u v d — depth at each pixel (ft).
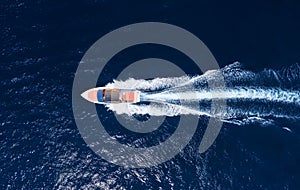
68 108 237.86
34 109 237.04
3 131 231.50
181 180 221.66
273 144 228.63
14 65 246.88
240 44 252.01
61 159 226.17
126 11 261.24
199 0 264.31
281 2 262.47
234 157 226.17
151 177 222.69
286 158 225.56
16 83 242.99
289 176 221.25
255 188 219.20
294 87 240.12
